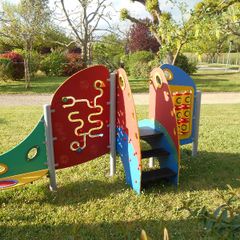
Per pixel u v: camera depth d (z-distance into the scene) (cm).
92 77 412
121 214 357
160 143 462
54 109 398
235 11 614
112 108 436
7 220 345
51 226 334
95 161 516
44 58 2427
